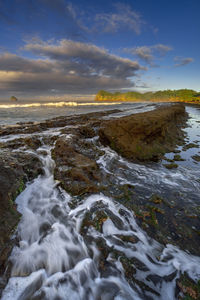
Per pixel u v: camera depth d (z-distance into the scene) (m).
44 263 2.80
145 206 4.53
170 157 8.77
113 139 8.85
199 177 6.52
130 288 2.47
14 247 2.85
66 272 2.69
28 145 7.90
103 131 9.40
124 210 4.31
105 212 4.08
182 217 4.11
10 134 10.61
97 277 2.62
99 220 3.79
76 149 7.52
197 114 35.78
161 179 6.25
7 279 2.39
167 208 4.47
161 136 10.10
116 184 5.63
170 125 13.60
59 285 2.47
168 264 2.87
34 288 2.37
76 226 3.63
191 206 4.59
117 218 3.96
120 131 8.91
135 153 8.10
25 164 5.28
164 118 11.38
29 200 4.21
